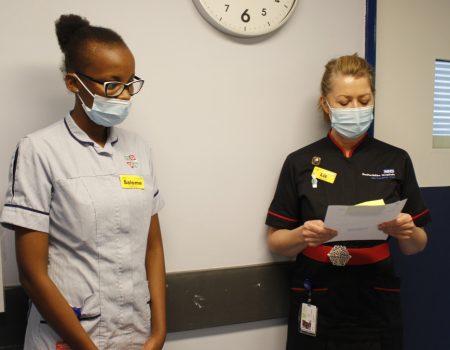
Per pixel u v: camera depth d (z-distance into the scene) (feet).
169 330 4.64
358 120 4.20
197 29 4.55
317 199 4.39
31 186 3.13
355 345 4.40
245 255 4.99
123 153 3.64
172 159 4.58
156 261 3.90
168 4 4.40
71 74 3.29
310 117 5.17
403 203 3.69
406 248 4.71
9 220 3.08
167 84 4.48
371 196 4.34
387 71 5.51
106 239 3.28
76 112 3.48
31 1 3.95
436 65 5.83
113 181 3.37
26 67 4.00
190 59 4.55
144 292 3.57
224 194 4.84
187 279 4.67
